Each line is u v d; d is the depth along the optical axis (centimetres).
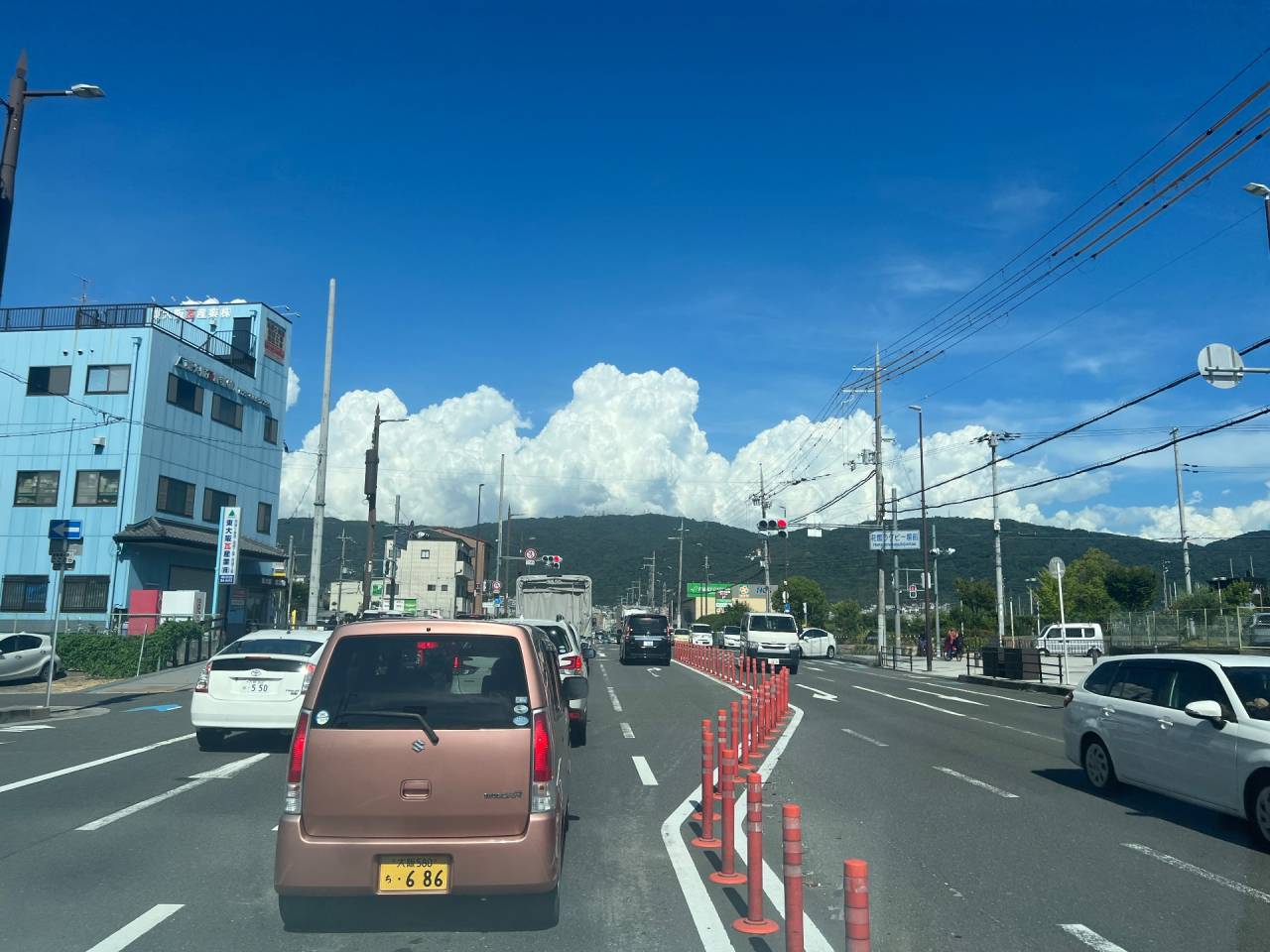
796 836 464
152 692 2302
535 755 549
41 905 608
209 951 528
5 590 3303
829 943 545
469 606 8075
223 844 772
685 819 891
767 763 1276
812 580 8812
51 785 1031
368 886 524
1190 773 883
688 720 1752
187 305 4216
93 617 3241
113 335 3409
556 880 554
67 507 3322
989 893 654
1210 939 559
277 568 3997
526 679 564
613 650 5844
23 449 3375
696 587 10419
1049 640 4341
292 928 565
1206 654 946
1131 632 4331
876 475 4519
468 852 529
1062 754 1379
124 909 601
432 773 537
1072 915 604
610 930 568
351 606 7731
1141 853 775
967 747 1453
